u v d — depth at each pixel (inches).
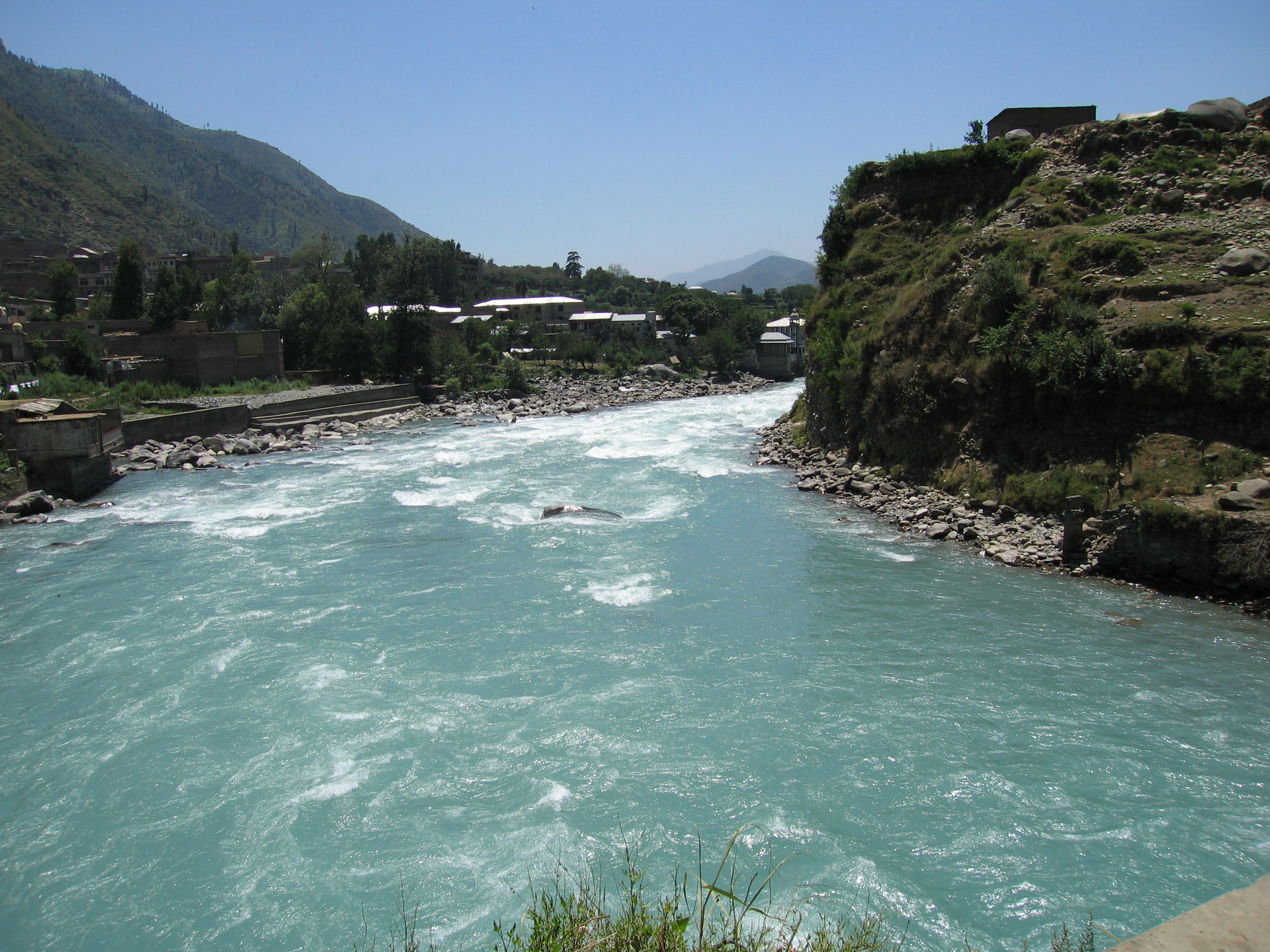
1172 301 1207.6
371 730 676.1
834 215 2130.9
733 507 1398.9
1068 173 1686.8
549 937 311.0
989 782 588.7
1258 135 1555.1
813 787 588.1
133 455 1903.3
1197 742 632.4
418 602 962.7
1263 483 927.0
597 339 4815.5
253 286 4084.6
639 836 539.8
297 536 1254.9
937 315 1492.4
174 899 499.8
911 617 892.6
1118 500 1059.3
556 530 1269.7
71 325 3270.2
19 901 502.0
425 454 2022.6
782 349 4301.2
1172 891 478.0
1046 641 820.0
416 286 3221.0
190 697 735.7
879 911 466.9
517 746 649.0
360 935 463.8
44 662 810.2
